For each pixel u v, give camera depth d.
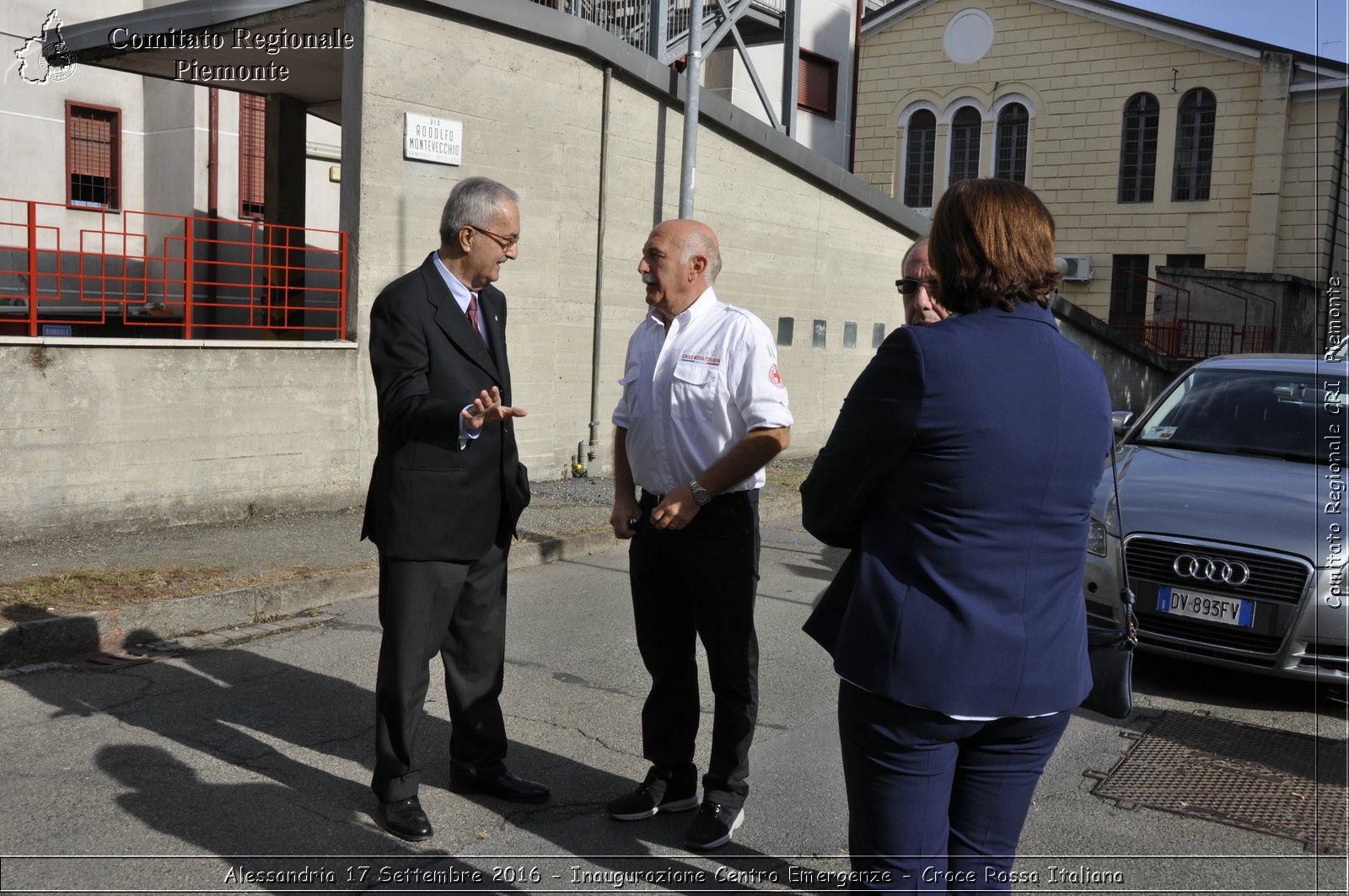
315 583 6.23
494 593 3.73
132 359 7.12
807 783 4.03
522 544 7.52
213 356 7.54
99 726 4.31
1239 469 5.74
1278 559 4.88
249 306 7.96
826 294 13.24
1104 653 2.40
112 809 3.58
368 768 4.01
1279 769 4.27
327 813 3.62
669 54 12.59
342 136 8.27
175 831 3.45
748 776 3.78
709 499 3.27
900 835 2.10
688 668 3.62
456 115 8.77
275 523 7.72
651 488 3.52
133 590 5.74
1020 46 24.97
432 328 3.43
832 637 2.26
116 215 14.70
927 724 2.05
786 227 12.47
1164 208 23.86
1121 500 5.41
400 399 3.30
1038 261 2.11
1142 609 5.17
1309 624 4.80
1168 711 4.93
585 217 10.05
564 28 9.40
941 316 2.99
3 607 5.30
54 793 3.68
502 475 3.62
